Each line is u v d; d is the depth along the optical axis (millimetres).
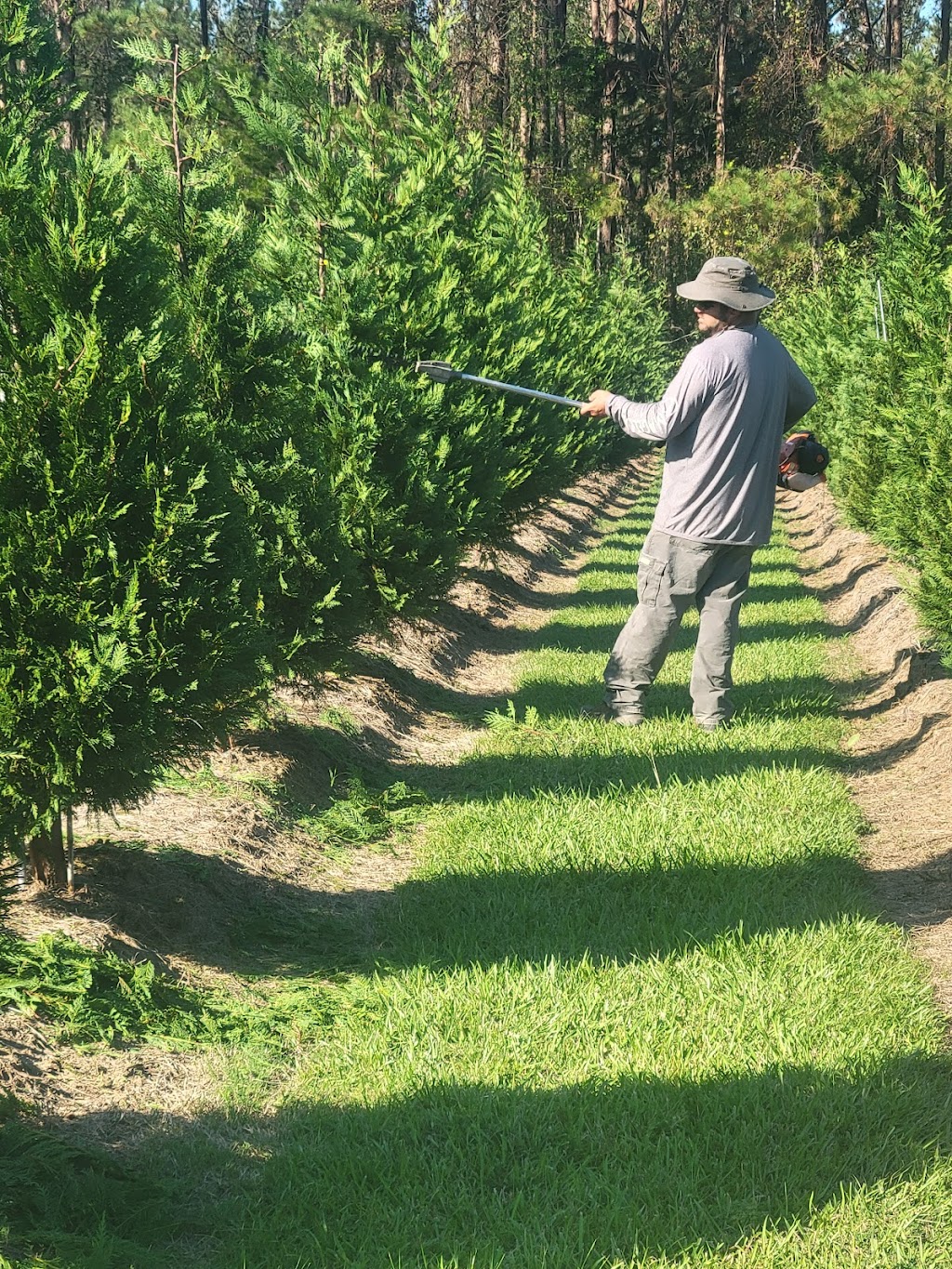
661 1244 3266
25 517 4398
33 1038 4082
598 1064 4164
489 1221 3377
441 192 12727
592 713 8938
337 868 6328
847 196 37094
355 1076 4176
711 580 8391
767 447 8055
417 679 10078
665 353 39500
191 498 4621
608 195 39312
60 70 5566
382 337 9523
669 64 46688
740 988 4629
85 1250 3105
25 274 4617
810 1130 3736
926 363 9047
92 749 4531
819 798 6863
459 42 40219
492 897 5609
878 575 13141
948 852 6160
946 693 8406
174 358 4934
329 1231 3342
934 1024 4426
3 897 4398
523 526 17719
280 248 9438
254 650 4930
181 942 5070
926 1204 3420
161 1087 4047
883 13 53562
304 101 9547
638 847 6148
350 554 7473
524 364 13688
